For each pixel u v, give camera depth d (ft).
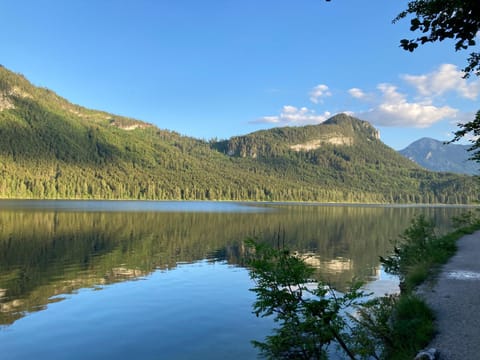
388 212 369.50
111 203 452.35
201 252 95.14
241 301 50.11
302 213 313.73
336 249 102.89
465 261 52.85
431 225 64.75
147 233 134.62
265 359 31.60
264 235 136.77
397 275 59.67
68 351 34.09
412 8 16.78
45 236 117.08
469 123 31.99
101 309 46.44
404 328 24.99
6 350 34.35
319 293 20.61
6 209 259.19
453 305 30.73
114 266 74.33
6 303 48.55
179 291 55.47
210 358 32.40
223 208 386.32
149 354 33.32
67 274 66.33
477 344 22.47
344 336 23.38
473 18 14.98
